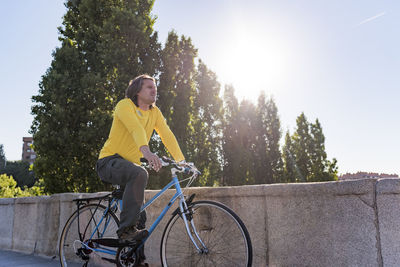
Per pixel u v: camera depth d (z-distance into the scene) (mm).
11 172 79562
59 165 18797
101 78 19656
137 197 2617
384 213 2447
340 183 2725
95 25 20750
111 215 3223
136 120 2691
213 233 3090
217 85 31344
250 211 3260
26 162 82750
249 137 34531
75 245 3430
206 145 27438
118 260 2920
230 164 31938
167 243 2936
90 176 19047
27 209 5922
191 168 2848
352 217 2627
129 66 20625
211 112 30906
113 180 2773
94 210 3375
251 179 31812
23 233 5922
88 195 4805
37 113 19688
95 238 3314
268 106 36188
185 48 25609
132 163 2688
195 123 26875
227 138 32656
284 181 35312
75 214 3510
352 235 2615
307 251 2869
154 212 3850
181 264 2965
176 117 23859
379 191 2486
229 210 2643
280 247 3039
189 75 25281
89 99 19953
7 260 5043
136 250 2809
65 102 19344
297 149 36531
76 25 23312
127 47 20875
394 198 2408
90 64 21219
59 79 19078
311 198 2893
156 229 3824
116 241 2908
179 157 3082
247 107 34500
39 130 18859
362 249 2547
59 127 18844
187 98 24734
